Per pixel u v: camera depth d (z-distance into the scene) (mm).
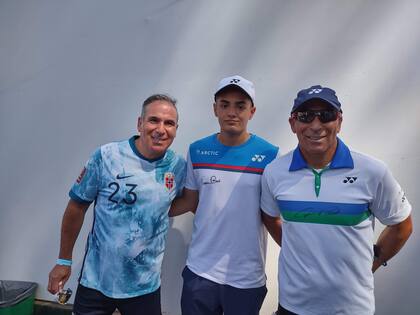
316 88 1063
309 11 1578
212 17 1681
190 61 1717
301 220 1069
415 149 1510
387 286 1573
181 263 1774
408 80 1506
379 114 1539
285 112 1622
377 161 1043
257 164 1272
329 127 1020
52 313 1928
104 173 1257
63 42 1870
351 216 1023
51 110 1908
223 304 1289
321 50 1576
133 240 1242
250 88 1278
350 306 1043
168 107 1231
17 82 1948
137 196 1238
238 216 1271
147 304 1311
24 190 1967
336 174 1056
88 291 1288
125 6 1778
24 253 1977
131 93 1793
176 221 1772
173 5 1721
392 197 1051
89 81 1847
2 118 1965
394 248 1155
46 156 1931
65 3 1855
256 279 1293
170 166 1322
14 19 1938
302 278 1068
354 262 1034
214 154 1319
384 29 1517
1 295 1934
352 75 1555
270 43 1624
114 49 1804
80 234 1880
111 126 1826
